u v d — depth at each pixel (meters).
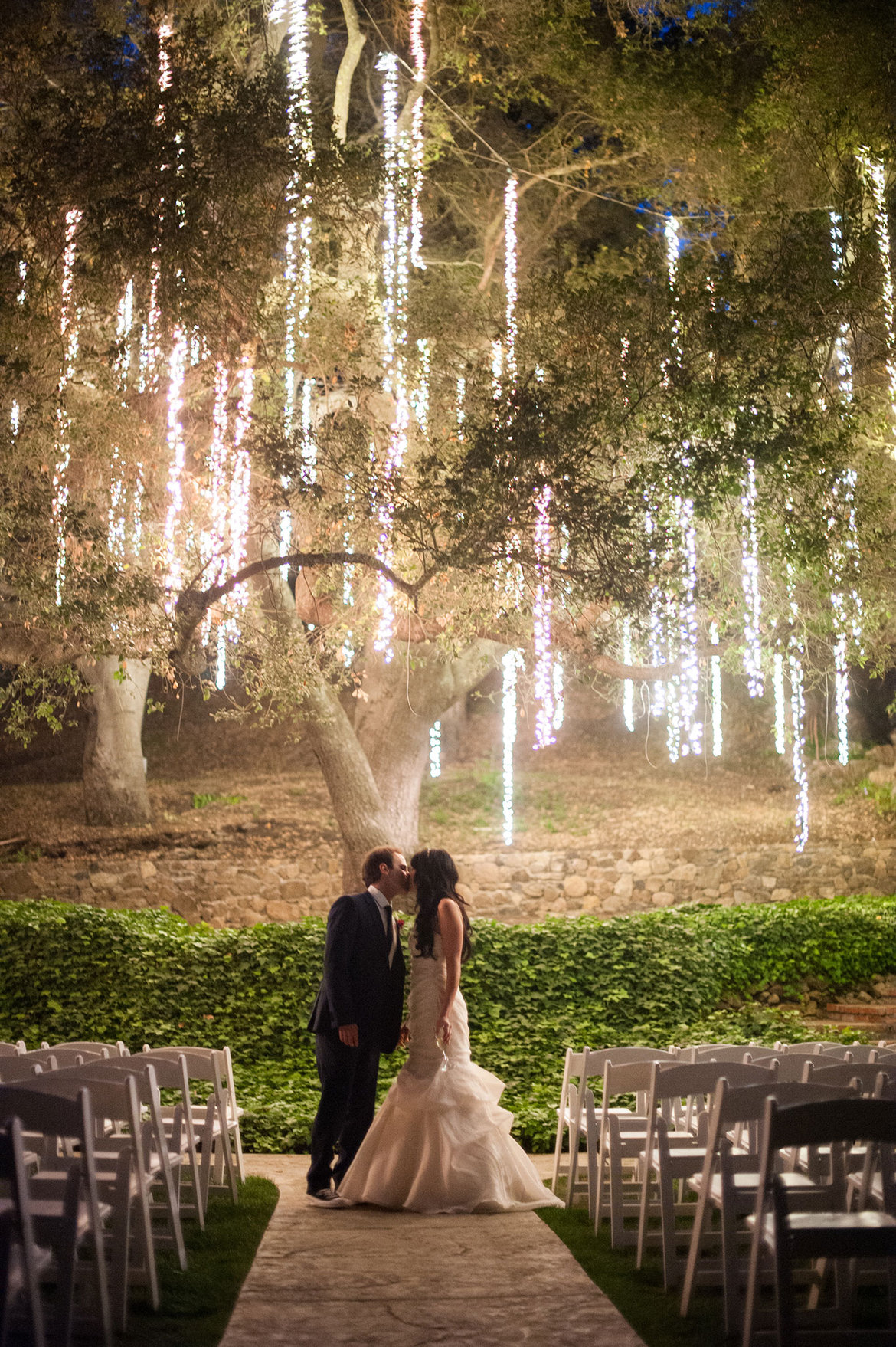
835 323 9.61
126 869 17.69
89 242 9.50
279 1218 5.60
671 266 10.02
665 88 12.73
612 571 8.95
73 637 10.62
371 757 15.48
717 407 9.28
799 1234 3.46
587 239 19.36
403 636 11.32
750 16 12.52
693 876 16.84
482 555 9.06
